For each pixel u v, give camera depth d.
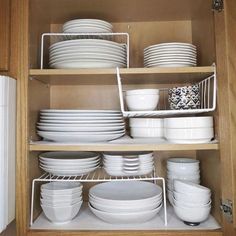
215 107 0.71
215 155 0.75
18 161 0.70
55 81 0.89
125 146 0.71
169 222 0.74
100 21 0.81
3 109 0.63
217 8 0.67
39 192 0.83
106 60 0.74
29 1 0.73
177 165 0.85
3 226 0.63
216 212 0.75
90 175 0.90
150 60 0.78
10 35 0.70
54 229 0.71
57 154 0.87
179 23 0.98
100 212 0.72
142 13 0.92
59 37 0.90
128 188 0.87
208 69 0.72
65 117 0.73
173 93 0.77
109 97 0.99
